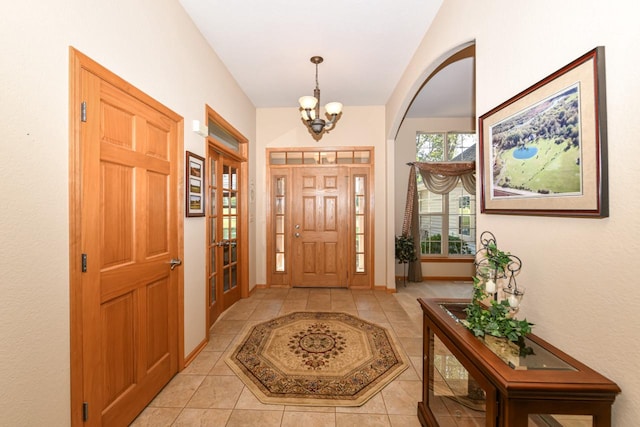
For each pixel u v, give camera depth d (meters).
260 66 3.20
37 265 1.13
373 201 4.49
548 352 1.07
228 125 3.27
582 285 1.00
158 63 1.92
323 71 3.32
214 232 3.24
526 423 0.91
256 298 4.03
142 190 1.75
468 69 3.41
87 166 1.35
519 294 1.20
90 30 1.37
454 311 1.52
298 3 2.22
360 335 2.86
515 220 1.35
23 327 1.09
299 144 4.51
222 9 2.28
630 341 0.84
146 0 1.80
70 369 1.28
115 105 1.53
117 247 1.56
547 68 1.14
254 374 2.17
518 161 1.29
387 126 4.32
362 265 4.59
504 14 1.41
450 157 5.34
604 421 0.88
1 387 1.02
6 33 1.02
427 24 2.47
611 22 0.88
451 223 5.35
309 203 4.56
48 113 1.17
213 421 1.70
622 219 0.86
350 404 1.85
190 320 2.36
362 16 2.37
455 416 1.31
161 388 1.97
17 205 1.06
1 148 1.01
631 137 0.83
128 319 1.65
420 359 2.42
